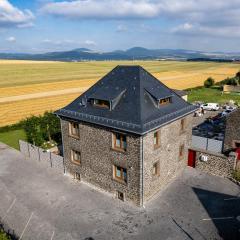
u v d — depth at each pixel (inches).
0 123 2017.7
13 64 6943.9
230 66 7455.7
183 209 889.5
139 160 857.5
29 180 1114.7
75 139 1050.7
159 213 871.7
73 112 1024.2
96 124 936.9
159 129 917.8
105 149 951.6
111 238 769.6
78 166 1077.8
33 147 1321.4
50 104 2596.0
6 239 620.4
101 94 983.0
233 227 800.3
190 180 1064.8
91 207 916.0
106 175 979.9
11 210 916.6
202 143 1318.9
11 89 3282.5
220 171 1083.9
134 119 860.6
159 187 988.6
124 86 989.2
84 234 789.9
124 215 868.0
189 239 756.0
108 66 7062.0
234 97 3115.2
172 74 5275.6
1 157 1360.7
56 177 1133.1
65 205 932.6
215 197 950.4
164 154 979.9
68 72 5270.7
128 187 917.8
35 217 874.8
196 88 3698.3
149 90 966.4
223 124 1955.0
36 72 5123.0
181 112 1022.4
